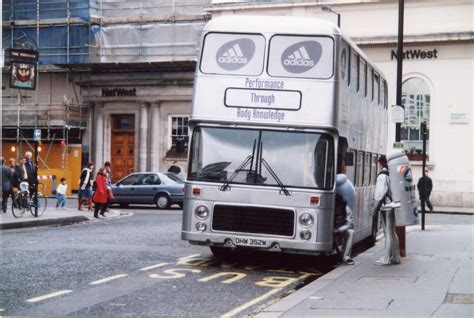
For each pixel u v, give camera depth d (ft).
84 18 158.51
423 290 35.53
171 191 110.11
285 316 29.01
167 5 156.35
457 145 135.64
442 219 103.86
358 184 55.83
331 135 44.34
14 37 162.40
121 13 158.92
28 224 74.49
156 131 151.74
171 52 155.43
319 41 45.11
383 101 72.38
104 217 90.12
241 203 44.09
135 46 157.28
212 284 39.19
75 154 155.63
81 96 157.28
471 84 135.03
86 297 34.12
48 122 152.97
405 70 138.92
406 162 46.19
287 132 44.47
